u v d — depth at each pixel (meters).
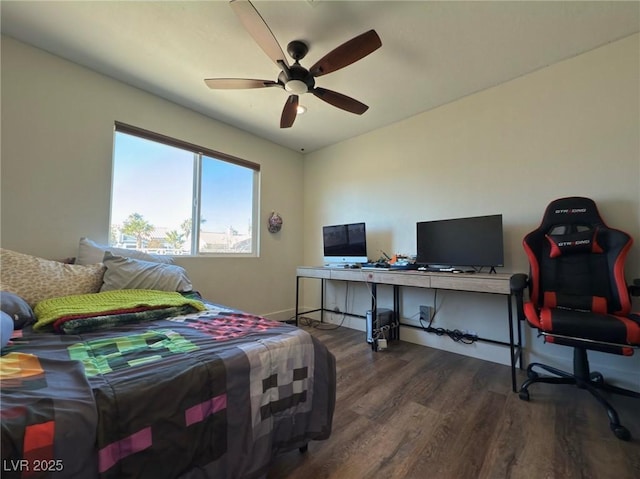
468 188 2.56
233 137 3.24
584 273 1.80
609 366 1.86
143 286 1.89
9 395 0.67
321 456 1.23
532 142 2.23
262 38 1.57
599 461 1.19
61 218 2.07
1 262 1.55
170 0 1.62
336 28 1.79
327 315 3.67
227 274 3.15
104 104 2.29
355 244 3.19
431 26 1.77
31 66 1.97
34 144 1.97
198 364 0.91
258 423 1.00
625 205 1.85
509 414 1.55
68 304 1.46
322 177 3.90
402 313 2.94
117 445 0.69
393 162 3.13
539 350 2.14
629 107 1.86
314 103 2.71
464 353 2.49
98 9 1.68
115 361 0.92
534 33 1.83
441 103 2.71
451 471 1.14
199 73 2.28
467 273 2.20
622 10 1.64
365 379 2.00
